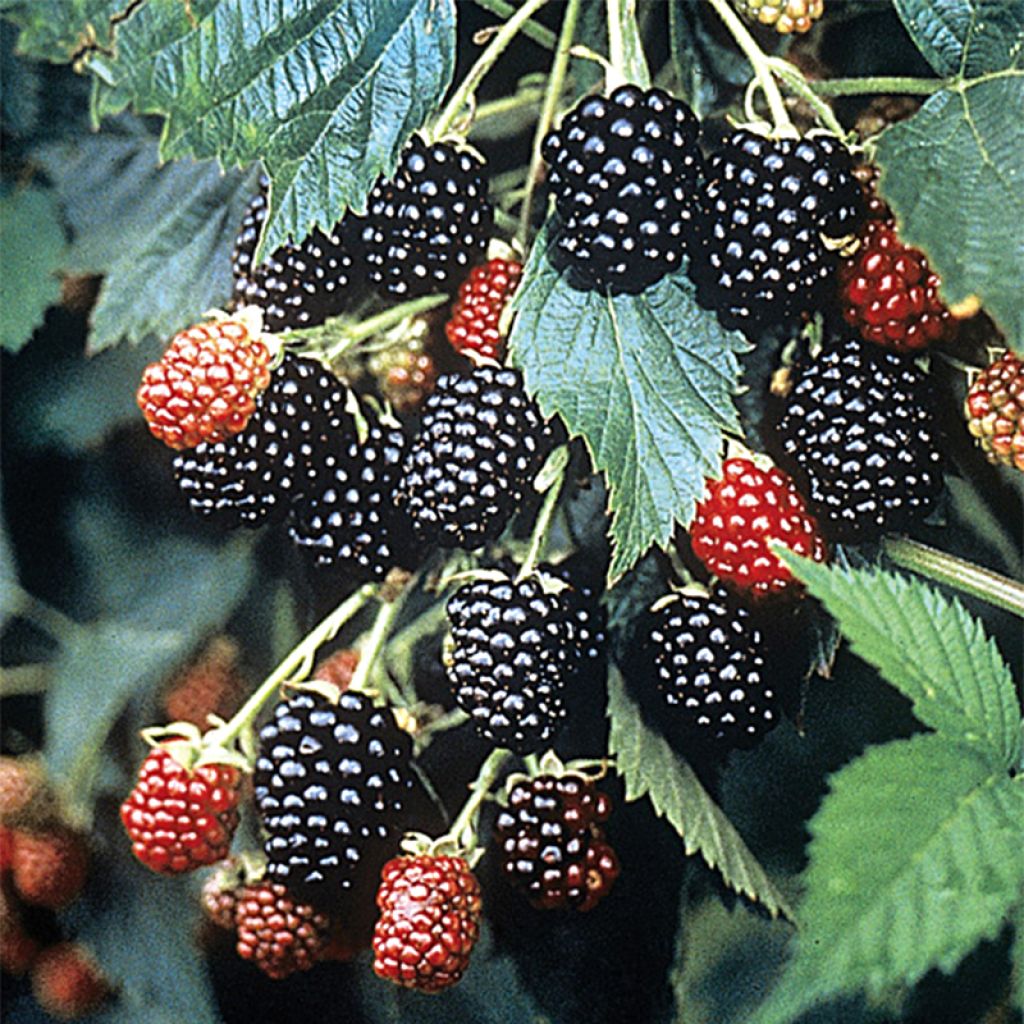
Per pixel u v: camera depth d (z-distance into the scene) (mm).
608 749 527
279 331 504
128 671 618
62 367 617
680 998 550
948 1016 480
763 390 505
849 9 509
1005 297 471
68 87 579
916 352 496
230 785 538
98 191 580
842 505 492
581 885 519
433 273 498
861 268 487
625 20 482
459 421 490
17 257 585
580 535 517
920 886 434
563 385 484
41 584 627
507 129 528
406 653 528
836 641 503
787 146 475
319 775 512
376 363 511
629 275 479
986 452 498
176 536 621
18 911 619
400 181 496
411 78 494
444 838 519
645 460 485
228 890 555
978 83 483
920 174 479
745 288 477
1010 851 435
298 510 509
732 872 517
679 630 501
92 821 623
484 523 490
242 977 600
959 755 442
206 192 569
